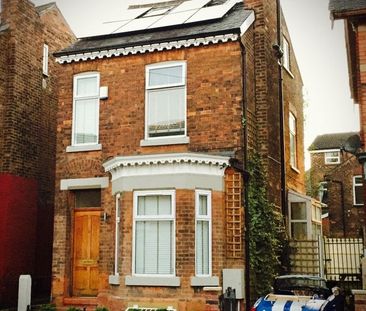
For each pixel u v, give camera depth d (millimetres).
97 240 15219
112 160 13898
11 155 16453
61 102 16125
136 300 12938
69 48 16234
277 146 16781
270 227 14648
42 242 17875
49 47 19078
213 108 14406
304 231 17047
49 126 18688
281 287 11938
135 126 15117
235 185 13703
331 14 10734
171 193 13141
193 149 14430
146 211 13383
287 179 17703
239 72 14297
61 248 15297
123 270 13242
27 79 17516
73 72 16094
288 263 15672
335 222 31844
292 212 17359
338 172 32375
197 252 13094
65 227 15367
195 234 13016
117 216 14055
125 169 13609
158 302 12758
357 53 11164
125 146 15125
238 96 14211
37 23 18297
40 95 18234
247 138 14344
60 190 15633
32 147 17562
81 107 16016
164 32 15664
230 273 12961
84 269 15188
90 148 15453
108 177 14930
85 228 15438
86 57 15828
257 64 15867
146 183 13359
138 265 13234
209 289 12430
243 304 13094
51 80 18984
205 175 13352
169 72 15062
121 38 16172
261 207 14492
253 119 15258
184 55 14914
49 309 14062
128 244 13281
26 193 17078
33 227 17344
